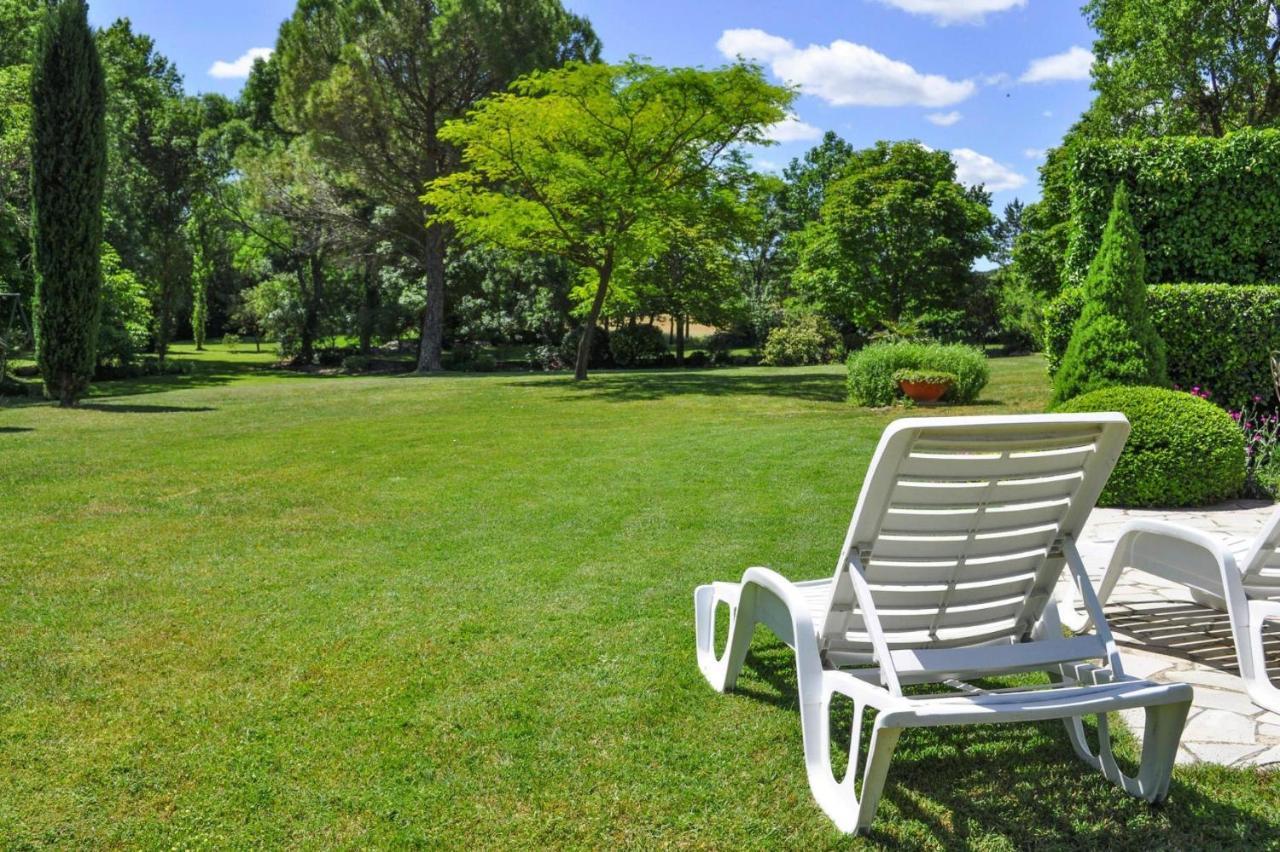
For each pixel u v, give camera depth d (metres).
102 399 17.95
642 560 5.34
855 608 2.70
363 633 4.05
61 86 15.09
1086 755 2.83
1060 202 31.80
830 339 34.91
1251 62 23.30
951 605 2.79
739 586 3.52
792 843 2.39
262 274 41.28
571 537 5.96
